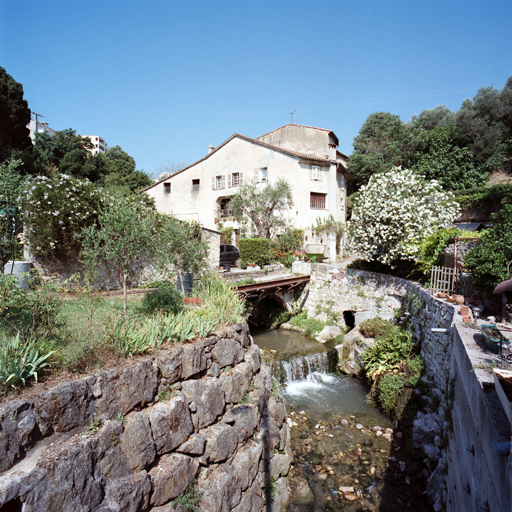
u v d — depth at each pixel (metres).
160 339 7.19
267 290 18.48
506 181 26.72
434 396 10.80
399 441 11.00
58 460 4.75
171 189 31.53
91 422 5.45
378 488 9.24
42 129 53.84
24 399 4.82
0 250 10.05
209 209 29.55
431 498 8.56
